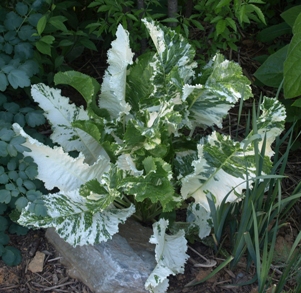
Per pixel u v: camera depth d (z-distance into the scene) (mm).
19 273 1421
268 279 1416
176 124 1268
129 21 1697
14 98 1713
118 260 1323
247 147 1271
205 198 1412
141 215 1538
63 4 1758
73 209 1348
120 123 1424
